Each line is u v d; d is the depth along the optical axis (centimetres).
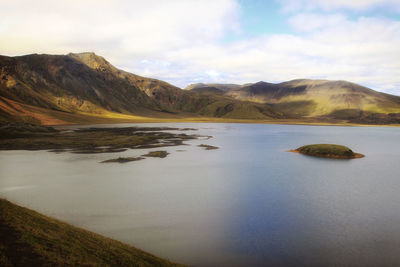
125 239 3250
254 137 16550
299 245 3209
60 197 4722
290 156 9606
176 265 2627
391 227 3728
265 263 2831
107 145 11156
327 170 7362
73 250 2319
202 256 2933
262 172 7038
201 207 4397
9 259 1922
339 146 9931
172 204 4506
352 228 3684
